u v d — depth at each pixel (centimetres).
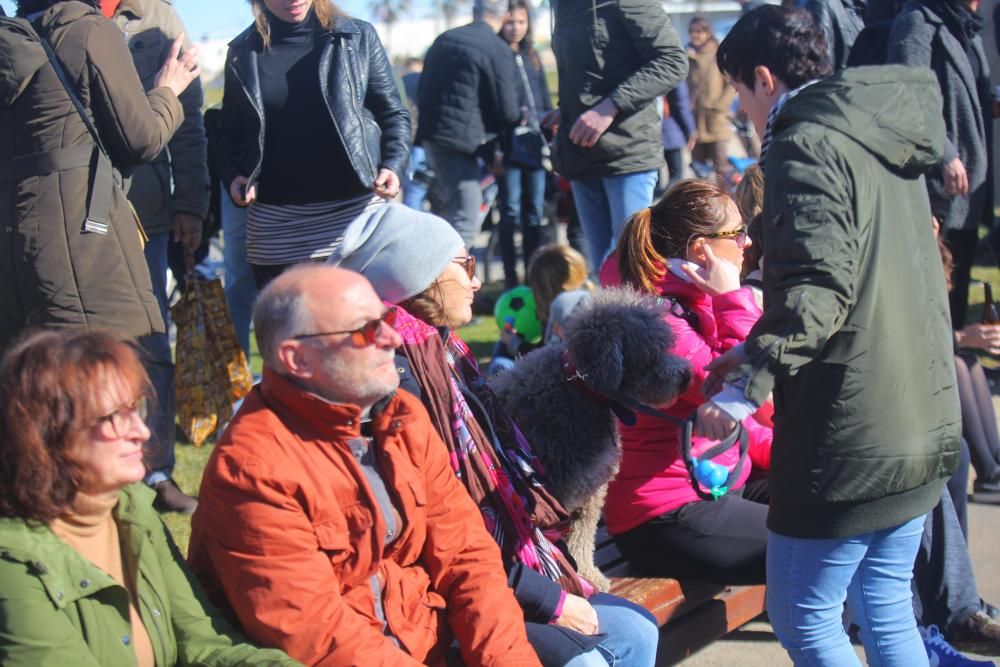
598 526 382
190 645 219
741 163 973
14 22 357
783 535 257
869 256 234
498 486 277
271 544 217
